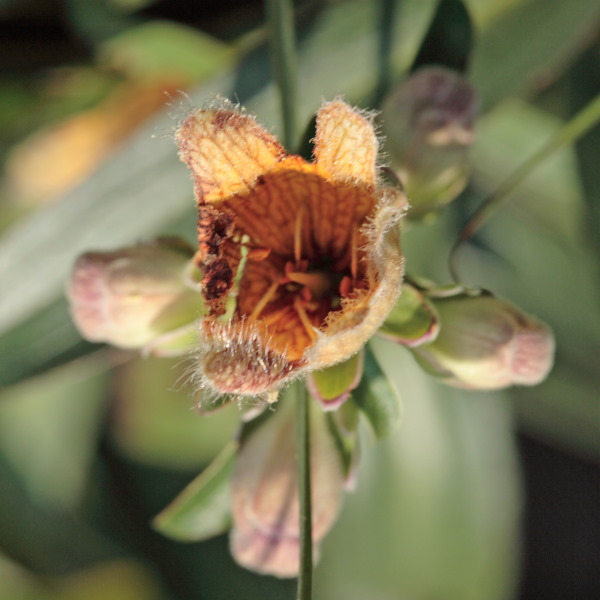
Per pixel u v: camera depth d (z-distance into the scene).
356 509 0.22
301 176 0.17
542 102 0.22
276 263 0.18
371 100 0.21
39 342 0.21
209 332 0.17
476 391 0.22
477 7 0.21
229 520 0.19
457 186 0.19
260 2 0.22
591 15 0.21
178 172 0.21
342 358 0.17
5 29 0.22
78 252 0.21
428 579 0.22
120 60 0.22
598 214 0.22
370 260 0.17
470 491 0.22
